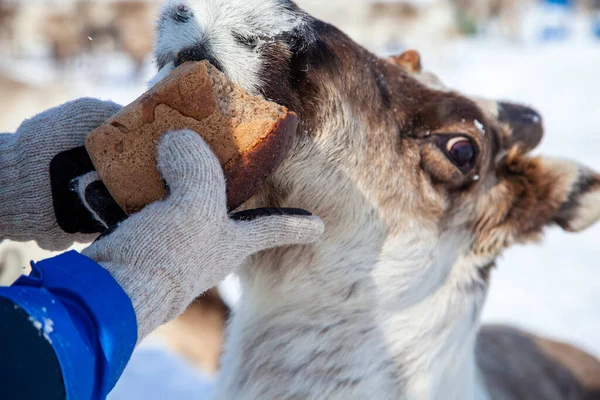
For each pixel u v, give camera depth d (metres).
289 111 1.79
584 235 8.66
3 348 1.28
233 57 1.83
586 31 35.03
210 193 1.58
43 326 1.29
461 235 2.54
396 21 24.19
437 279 2.46
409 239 2.34
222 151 1.71
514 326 4.52
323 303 2.29
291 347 2.28
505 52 26.81
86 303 1.38
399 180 2.29
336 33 2.20
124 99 13.45
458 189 2.43
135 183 1.68
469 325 2.60
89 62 19.52
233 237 1.65
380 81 2.30
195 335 4.97
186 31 1.84
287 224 1.79
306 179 2.09
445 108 2.36
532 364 4.03
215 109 1.71
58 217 1.85
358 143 2.16
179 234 1.52
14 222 1.85
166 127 1.69
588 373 4.23
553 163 2.68
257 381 2.29
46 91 7.87
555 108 15.46
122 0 19.34
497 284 7.00
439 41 24.03
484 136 2.42
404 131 2.32
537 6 39.94
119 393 4.79
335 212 2.18
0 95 7.71
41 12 19.52
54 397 1.29
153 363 5.27
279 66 1.90
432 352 2.44
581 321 6.05
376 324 2.34
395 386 2.37
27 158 1.83
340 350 2.29
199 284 1.59
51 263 1.44
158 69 1.97
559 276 7.21
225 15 1.84
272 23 1.90
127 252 1.49
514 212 2.65
